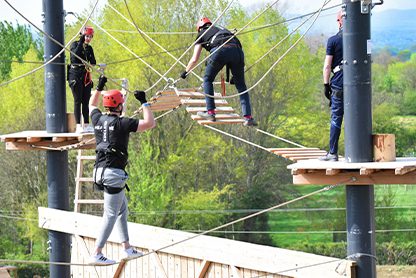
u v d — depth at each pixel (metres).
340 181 10.54
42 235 38.97
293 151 12.18
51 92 15.11
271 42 39.31
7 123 42.81
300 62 39.41
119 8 37.59
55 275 16.08
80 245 15.78
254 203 38.97
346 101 10.60
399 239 38.94
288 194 40.19
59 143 15.20
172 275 14.29
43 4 15.07
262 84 38.81
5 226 39.22
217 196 38.16
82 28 14.69
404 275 36.12
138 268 14.97
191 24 37.66
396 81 53.66
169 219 38.38
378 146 10.48
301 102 39.72
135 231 14.86
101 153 9.96
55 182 15.75
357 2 10.48
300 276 11.97
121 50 37.31
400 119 48.47
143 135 38.31
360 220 10.77
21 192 38.91
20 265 38.72
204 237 13.55
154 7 37.50
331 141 11.01
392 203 39.03
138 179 37.47
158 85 37.12
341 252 39.44
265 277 12.59
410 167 10.04
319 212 40.62
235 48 12.65
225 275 13.39
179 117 38.06
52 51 15.01
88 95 14.85
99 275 15.76
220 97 12.77
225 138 38.56
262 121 38.81
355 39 10.50
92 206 38.25
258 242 39.72
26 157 38.78
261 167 39.12
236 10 39.16
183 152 37.94
